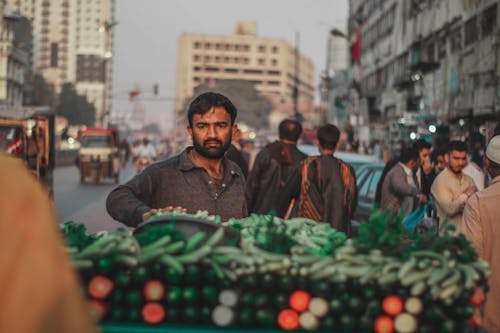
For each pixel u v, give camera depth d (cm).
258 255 242
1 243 100
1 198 101
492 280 438
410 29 4719
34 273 99
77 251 238
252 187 773
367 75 6619
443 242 259
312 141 3694
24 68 10412
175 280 234
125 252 233
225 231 267
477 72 3036
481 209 450
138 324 234
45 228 103
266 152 770
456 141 680
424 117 3259
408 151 858
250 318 237
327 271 233
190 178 421
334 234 298
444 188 678
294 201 610
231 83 15000
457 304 239
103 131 3266
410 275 230
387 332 234
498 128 648
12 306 97
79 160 3241
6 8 9069
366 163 1241
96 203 2081
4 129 1503
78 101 14688
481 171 816
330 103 10175
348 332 236
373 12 6319
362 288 238
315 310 233
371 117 6250
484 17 2984
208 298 234
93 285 230
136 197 407
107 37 5925
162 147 4800
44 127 1622
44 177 1623
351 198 594
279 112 16388
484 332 255
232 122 428
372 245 242
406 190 844
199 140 418
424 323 236
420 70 4056
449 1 3612
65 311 101
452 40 3547
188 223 268
